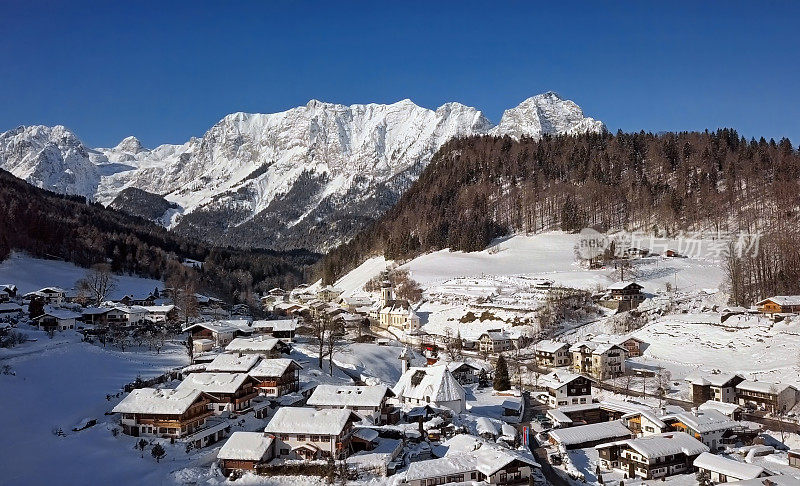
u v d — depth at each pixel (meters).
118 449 76.69
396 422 94.38
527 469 72.00
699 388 104.62
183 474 71.31
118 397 93.31
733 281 159.75
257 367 103.94
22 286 192.75
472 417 99.25
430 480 69.56
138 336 134.25
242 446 74.81
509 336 156.38
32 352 105.25
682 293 173.88
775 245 181.38
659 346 138.38
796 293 151.50
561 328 159.25
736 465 71.69
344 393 92.81
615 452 81.38
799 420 93.44
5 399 83.75
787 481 65.00
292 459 75.94
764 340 127.00
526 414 105.25
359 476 72.50
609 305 171.50
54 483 67.25
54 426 80.88
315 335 156.88
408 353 148.25
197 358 115.75
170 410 80.88
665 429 85.94
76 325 134.62
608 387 116.06
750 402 100.62
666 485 73.19
